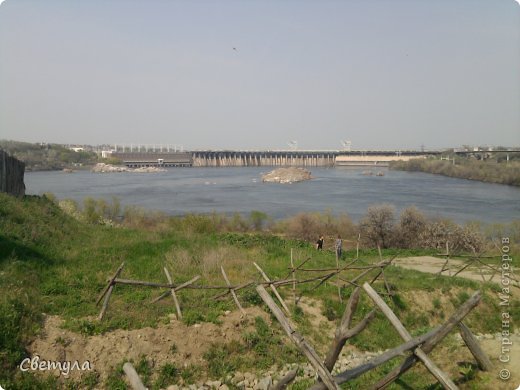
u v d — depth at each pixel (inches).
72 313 366.3
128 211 1489.9
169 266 550.6
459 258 851.4
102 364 315.3
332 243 1154.7
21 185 892.0
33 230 576.4
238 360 360.5
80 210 1381.6
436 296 532.7
